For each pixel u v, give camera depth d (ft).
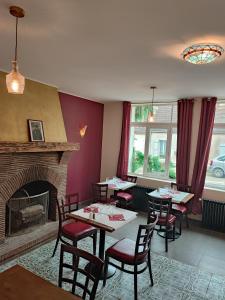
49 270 9.66
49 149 12.76
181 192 15.43
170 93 15.21
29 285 5.15
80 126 18.39
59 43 8.02
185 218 16.03
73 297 4.87
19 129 11.87
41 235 12.44
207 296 8.82
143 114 19.49
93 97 18.24
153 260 11.17
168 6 5.60
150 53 8.57
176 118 17.97
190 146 16.69
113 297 8.45
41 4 5.74
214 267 10.88
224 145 16.17
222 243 13.50
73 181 18.40
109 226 8.90
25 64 10.38
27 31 7.18
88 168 19.80
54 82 13.56
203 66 9.61
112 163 20.61
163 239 13.56
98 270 5.47
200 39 7.25
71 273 9.52
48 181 13.85
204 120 15.90
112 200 15.62
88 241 12.53
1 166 11.07
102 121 20.95
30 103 12.76
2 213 11.24
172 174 18.37
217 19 6.05
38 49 8.61
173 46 7.86
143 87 13.94
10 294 4.85
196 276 10.05
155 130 18.92
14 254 10.69
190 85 12.85
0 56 9.46
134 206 18.54
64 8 5.88
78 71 11.25
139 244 8.24
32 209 12.67
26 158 12.32
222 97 15.56
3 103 11.41
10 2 5.70
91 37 7.48
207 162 16.08
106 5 5.68
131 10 5.86
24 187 13.70
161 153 18.76
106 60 9.55
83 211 10.32
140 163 19.86
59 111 14.56
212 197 15.97
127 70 10.75
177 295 8.77
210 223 15.46
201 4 5.45
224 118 16.12
